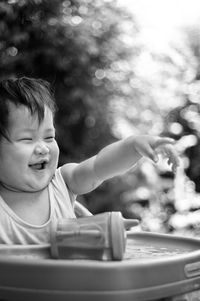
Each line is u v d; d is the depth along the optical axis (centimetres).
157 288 79
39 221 110
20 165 106
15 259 78
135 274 77
